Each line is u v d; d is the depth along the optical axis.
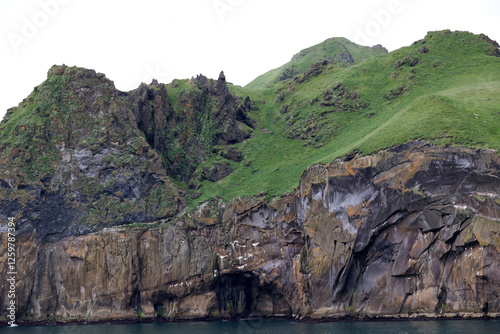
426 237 110.44
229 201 141.75
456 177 108.56
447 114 123.25
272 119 187.75
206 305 137.25
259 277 133.25
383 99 168.50
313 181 126.44
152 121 169.25
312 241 123.94
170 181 154.38
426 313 108.75
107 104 158.00
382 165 116.81
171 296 139.62
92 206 147.00
